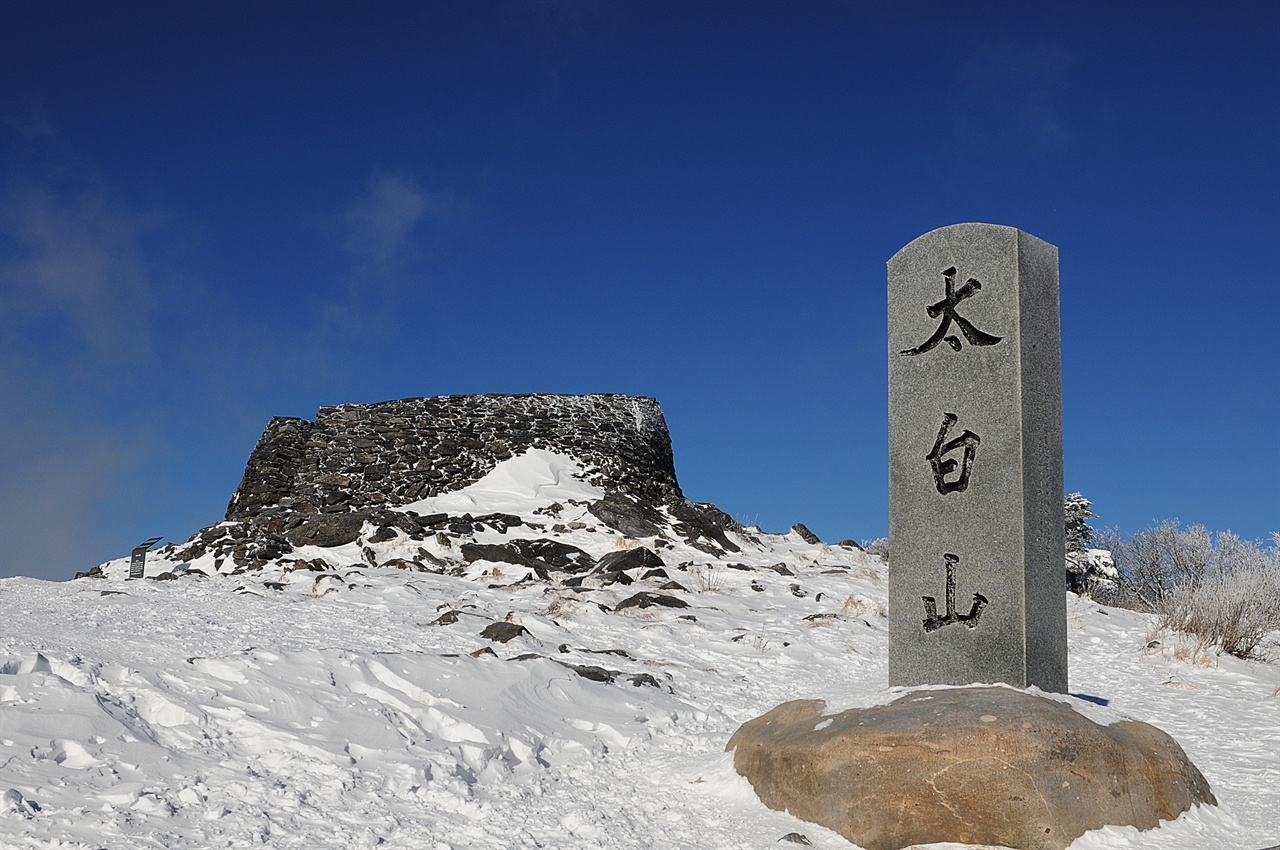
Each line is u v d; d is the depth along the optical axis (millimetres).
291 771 6242
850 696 7184
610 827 6066
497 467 25016
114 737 6207
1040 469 7926
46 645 8031
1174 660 12836
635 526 20453
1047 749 5965
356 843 5340
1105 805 5953
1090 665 12680
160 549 21453
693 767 7375
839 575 18516
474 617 12297
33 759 5711
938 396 8125
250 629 10539
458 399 27031
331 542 19609
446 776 6559
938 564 7969
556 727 8211
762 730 7168
